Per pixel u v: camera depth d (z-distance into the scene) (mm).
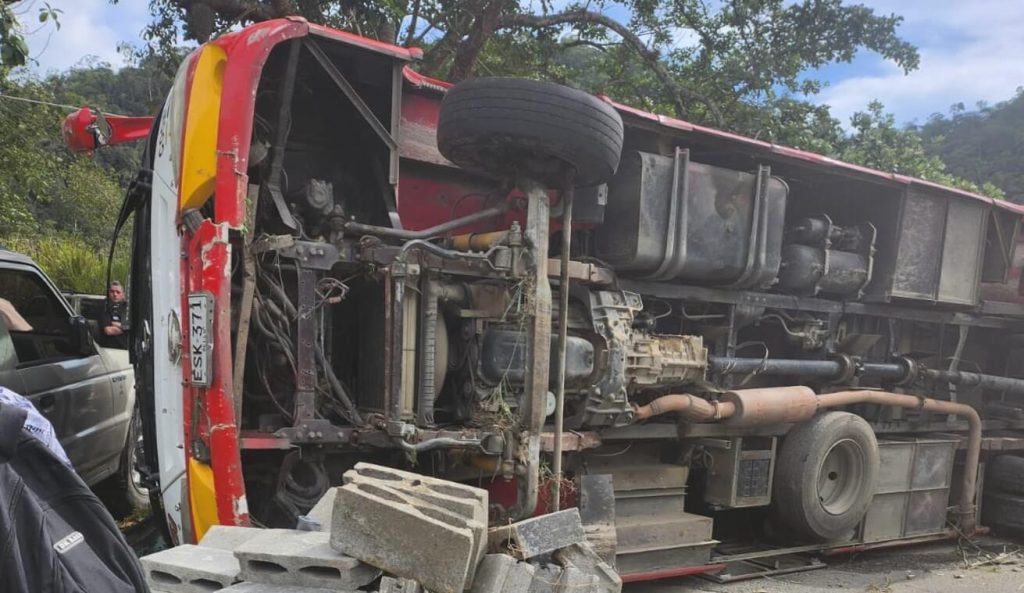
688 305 5566
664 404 4809
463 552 2350
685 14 13438
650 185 4746
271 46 3590
